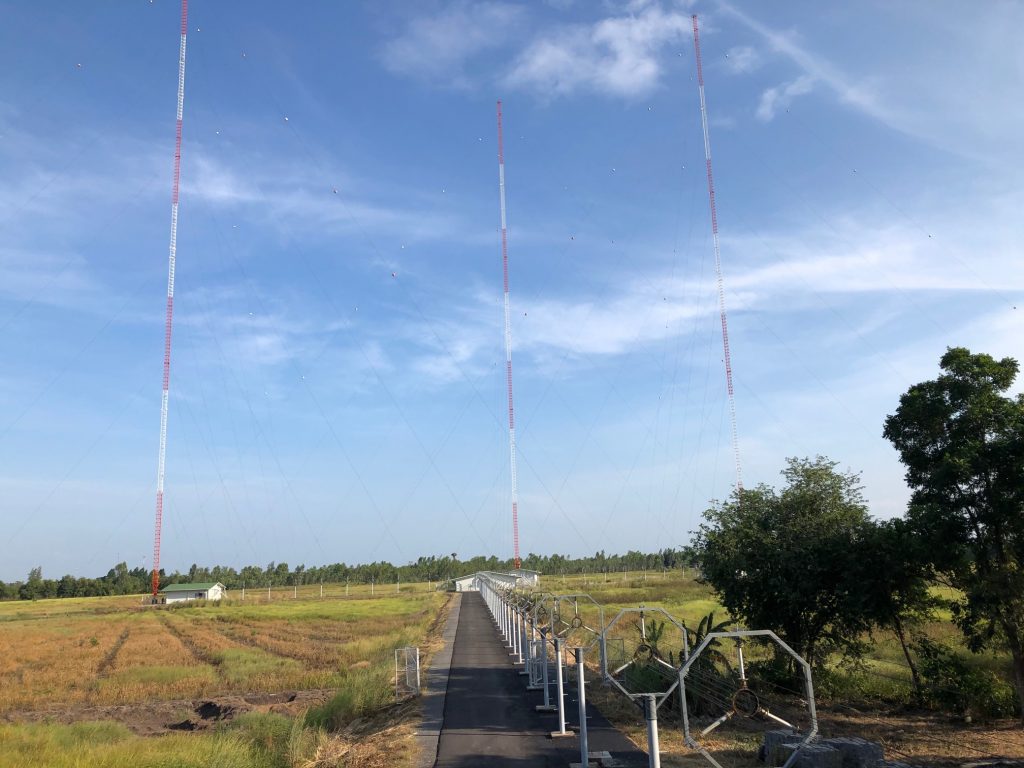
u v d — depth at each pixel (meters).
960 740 19.12
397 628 58.91
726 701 18.34
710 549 26.80
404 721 20.08
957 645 28.61
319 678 36.41
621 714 19.52
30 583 160.75
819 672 25.42
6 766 19.58
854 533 24.53
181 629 69.56
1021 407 20.62
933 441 22.19
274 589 165.25
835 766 13.77
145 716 31.92
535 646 26.70
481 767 14.73
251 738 22.69
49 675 41.88
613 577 120.44
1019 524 20.23
